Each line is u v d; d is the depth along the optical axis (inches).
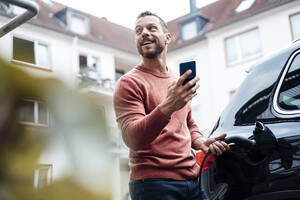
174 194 51.5
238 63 590.6
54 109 6.0
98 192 6.3
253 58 578.2
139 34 58.7
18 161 5.7
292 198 43.3
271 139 45.3
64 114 6.1
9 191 5.6
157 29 58.4
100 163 6.4
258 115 52.1
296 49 55.4
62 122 6.1
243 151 47.8
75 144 6.2
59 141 6.0
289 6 553.6
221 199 49.8
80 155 6.2
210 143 52.6
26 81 5.7
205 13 703.7
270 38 565.9
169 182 51.4
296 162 43.8
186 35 700.7
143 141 45.9
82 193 6.1
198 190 54.1
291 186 43.5
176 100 43.1
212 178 51.8
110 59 632.4
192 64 43.5
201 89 632.4
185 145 55.1
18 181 5.6
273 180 44.9
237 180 48.4
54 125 6.0
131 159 53.7
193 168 54.9
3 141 5.6
